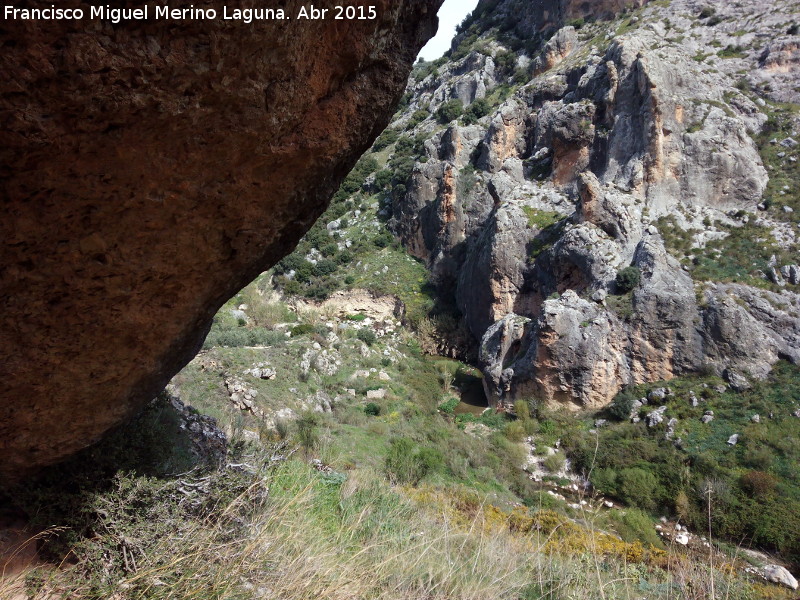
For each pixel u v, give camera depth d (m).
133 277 2.33
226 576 3.28
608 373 20.73
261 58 1.99
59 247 2.07
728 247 22.52
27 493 3.13
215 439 5.32
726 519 14.20
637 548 7.94
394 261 37.31
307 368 20.84
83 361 2.52
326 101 2.51
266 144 2.29
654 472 16.41
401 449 14.50
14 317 2.18
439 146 39.03
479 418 21.97
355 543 4.87
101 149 1.86
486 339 25.55
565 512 14.26
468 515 8.01
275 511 4.64
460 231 34.56
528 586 4.87
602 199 23.97
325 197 3.06
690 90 26.22
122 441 3.70
